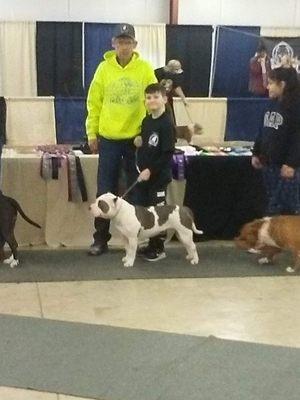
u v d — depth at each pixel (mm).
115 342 2912
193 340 2945
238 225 4664
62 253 4301
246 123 5797
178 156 4453
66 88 6000
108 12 6254
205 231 4617
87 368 2664
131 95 4062
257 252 4266
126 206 3902
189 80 6141
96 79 4137
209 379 2582
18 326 3072
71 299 3447
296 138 3908
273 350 2863
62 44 5918
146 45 6035
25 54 5902
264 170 4211
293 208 4191
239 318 3238
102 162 4207
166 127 3934
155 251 4164
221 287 3693
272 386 2533
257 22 6445
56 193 4422
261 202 4602
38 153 4527
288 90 3908
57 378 2578
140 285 3693
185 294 3566
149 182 4086
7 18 6078
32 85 5965
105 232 4258
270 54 6133
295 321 3219
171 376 2604
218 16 6391
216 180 4527
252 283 3775
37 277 3766
